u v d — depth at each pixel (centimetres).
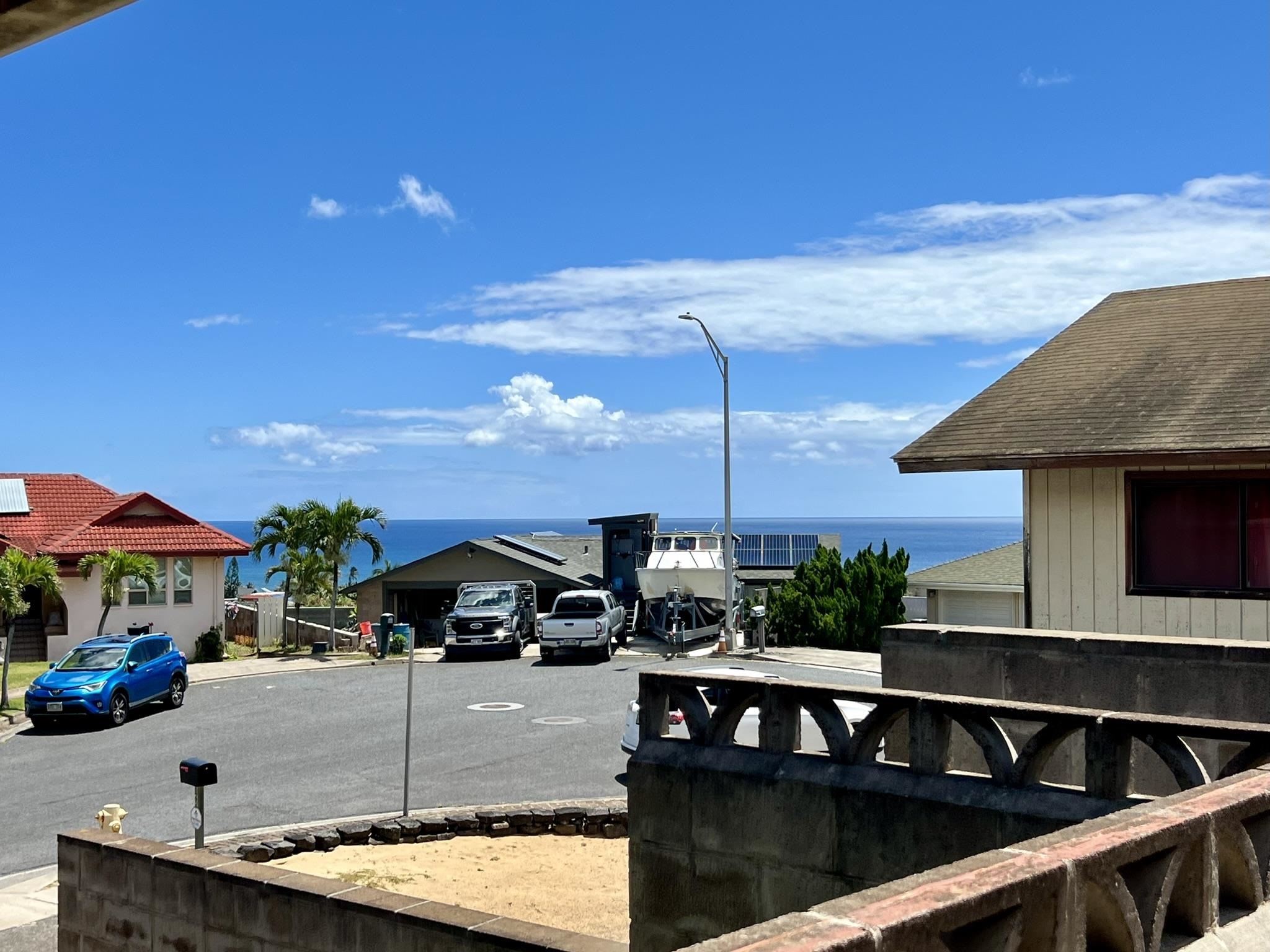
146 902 802
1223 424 1252
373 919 669
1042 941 341
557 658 3350
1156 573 1302
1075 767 870
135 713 2525
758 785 751
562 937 607
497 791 1700
